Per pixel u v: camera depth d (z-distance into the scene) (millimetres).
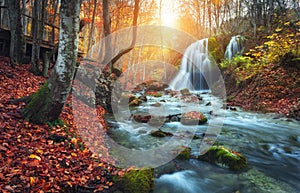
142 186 3227
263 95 10898
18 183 2561
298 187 3680
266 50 14258
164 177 3871
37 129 3895
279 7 21250
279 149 5566
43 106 4117
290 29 15625
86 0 20109
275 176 4062
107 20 11430
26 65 9156
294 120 8312
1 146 3031
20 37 8883
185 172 4094
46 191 2658
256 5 22703
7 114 3912
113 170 3734
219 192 3488
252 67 13516
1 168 2664
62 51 3914
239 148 5574
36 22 8453
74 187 2994
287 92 9992
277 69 11516
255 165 4527
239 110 10695
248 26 25109
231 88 14125
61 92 4137
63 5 3705
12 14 7797
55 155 3477
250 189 3580
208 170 4215
